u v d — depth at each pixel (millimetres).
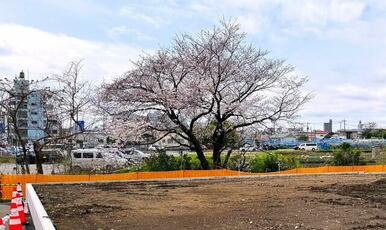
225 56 27719
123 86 26812
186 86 26719
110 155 30578
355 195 15180
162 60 26891
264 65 28672
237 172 25672
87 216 10898
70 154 30203
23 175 20578
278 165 30062
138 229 9062
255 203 13234
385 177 24625
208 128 28812
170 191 17641
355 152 31984
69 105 29062
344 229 8750
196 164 27859
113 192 17297
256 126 29562
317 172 27797
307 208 11875
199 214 11164
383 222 9562
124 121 27328
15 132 28016
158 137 28109
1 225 9016
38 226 7703
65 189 18625
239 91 28328
